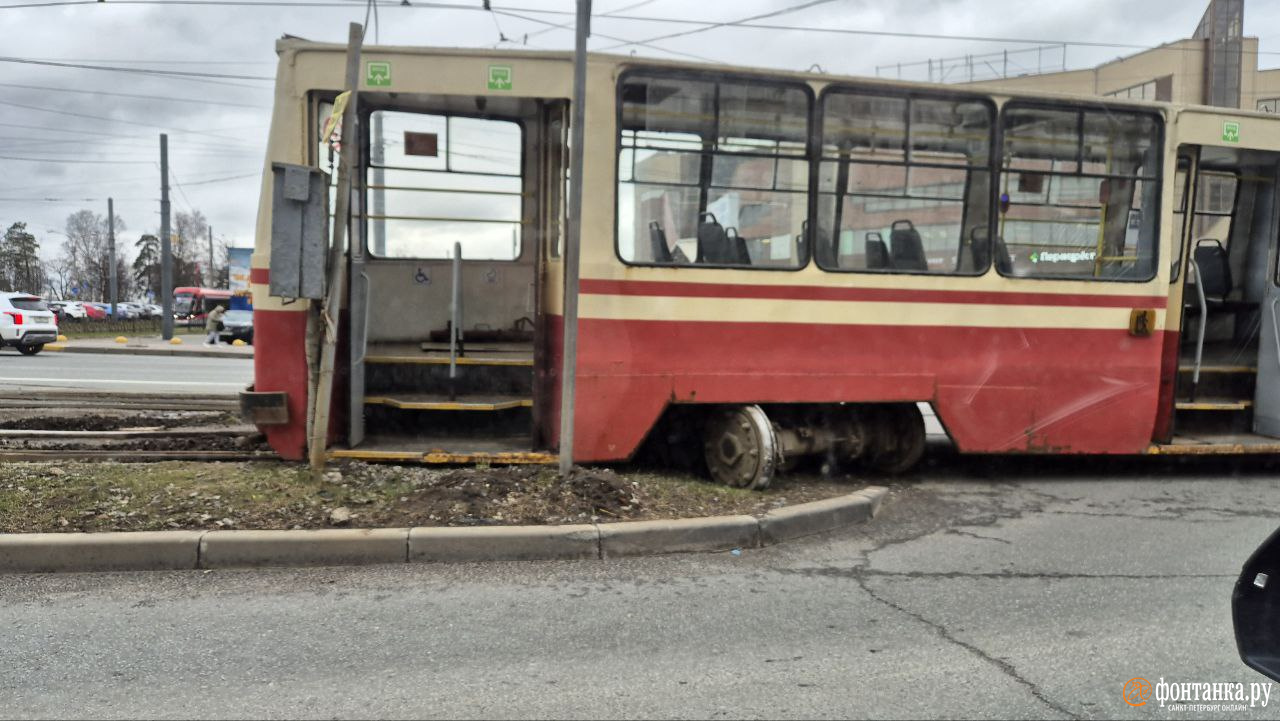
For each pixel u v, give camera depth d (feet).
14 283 291.38
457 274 23.76
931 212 24.03
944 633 13.88
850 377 23.39
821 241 23.20
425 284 26.68
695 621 14.16
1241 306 29.40
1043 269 24.95
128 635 13.07
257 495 18.26
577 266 19.89
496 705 11.12
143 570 15.76
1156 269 25.70
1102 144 25.23
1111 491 24.77
